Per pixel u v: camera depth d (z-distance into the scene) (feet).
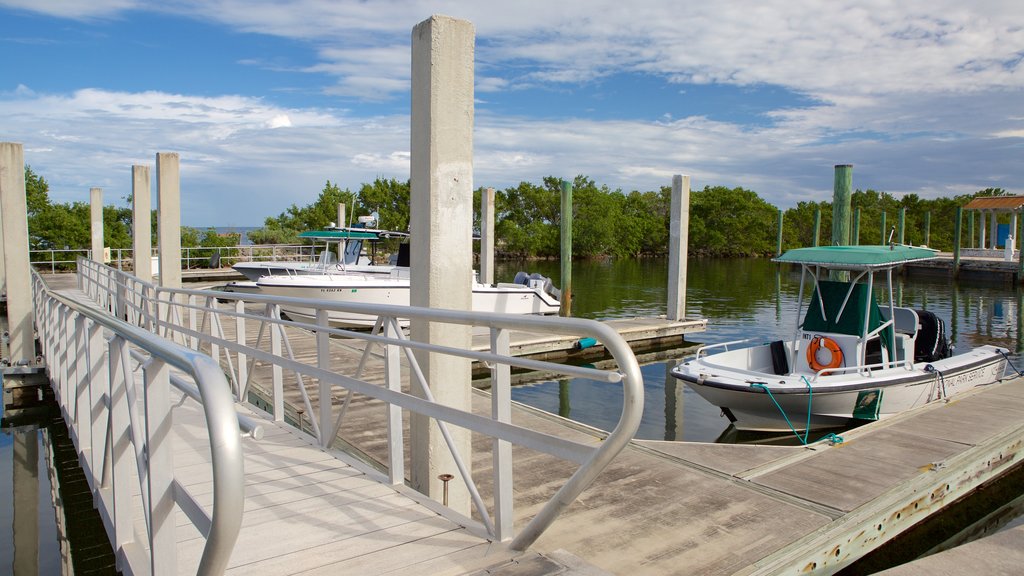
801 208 233.76
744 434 28.22
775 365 29.89
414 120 11.95
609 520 14.48
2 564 16.71
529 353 43.73
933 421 22.82
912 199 232.73
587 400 34.58
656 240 205.26
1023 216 101.24
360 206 131.23
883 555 17.84
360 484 12.47
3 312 53.06
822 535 13.92
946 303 78.64
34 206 96.12
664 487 16.39
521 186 182.09
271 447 14.87
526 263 172.55
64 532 18.60
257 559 9.37
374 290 51.19
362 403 23.81
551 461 18.28
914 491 16.46
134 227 43.24
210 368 5.01
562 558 8.30
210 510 10.94
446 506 11.52
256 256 97.50
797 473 17.60
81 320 14.71
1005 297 85.25
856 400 25.95
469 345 12.46
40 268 85.20
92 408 12.45
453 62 11.62
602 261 183.62
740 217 210.79
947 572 12.12
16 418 29.50
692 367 28.45
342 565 9.20
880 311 30.42
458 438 12.43
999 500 21.09
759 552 13.11
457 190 11.91
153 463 6.70
